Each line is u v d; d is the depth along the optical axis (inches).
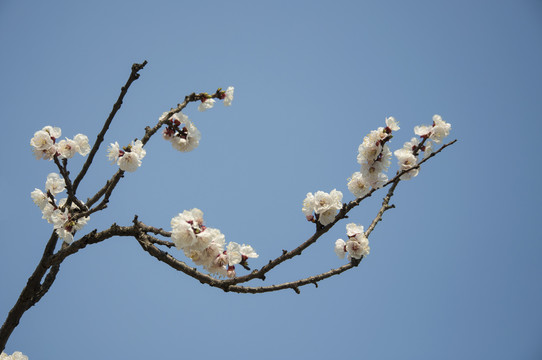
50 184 180.4
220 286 149.3
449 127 177.2
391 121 162.9
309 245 152.8
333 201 156.3
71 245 164.6
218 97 176.4
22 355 185.9
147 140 166.2
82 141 177.9
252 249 157.2
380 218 181.2
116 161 158.2
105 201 160.2
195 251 148.9
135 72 154.8
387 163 163.2
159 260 151.1
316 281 159.0
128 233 155.6
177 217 145.3
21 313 178.1
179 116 172.2
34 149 164.4
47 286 183.9
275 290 153.5
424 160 165.6
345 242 171.3
